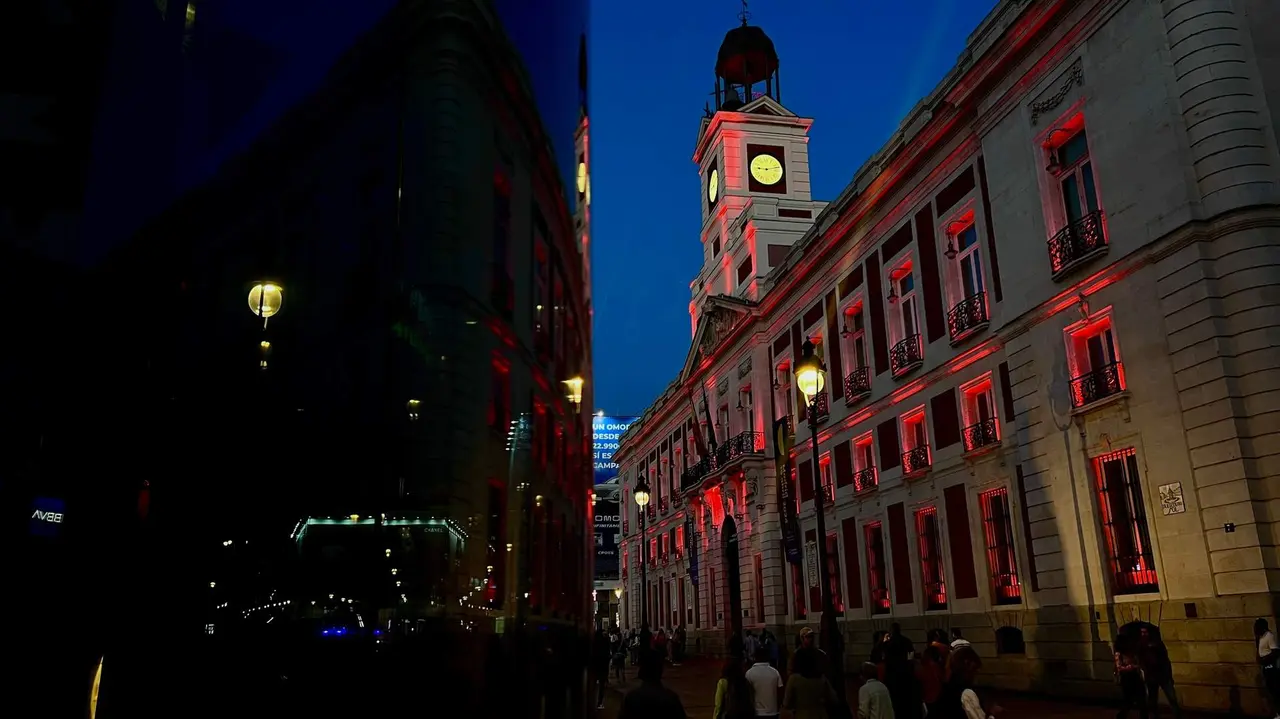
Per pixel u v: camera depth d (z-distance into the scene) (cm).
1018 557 1923
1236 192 1410
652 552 5384
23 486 109
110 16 117
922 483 2341
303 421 133
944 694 650
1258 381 1362
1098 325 1692
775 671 823
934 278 2319
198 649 122
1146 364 1545
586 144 194
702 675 3003
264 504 129
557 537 152
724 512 3903
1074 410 1700
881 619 2511
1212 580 1389
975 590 2091
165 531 121
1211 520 1397
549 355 157
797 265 3138
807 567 3012
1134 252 1569
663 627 5047
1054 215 1817
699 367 4297
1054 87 1811
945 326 2250
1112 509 1639
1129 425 1578
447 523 135
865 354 2705
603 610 6825
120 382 116
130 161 118
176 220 121
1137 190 1576
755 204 3947
